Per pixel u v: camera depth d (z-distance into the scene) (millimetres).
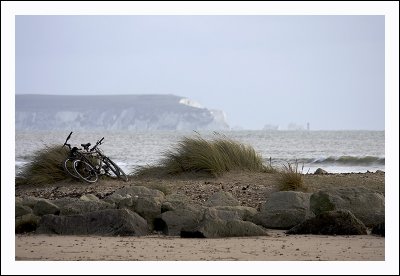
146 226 24984
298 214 26297
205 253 20578
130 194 32219
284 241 22797
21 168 42594
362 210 26484
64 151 42406
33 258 19953
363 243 22344
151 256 20156
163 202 26938
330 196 26625
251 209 27516
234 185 37719
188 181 39562
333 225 24562
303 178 37906
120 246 21828
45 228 24703
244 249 21281
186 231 23859
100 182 40500
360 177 39125
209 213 25141
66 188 38906
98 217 24750
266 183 38438
